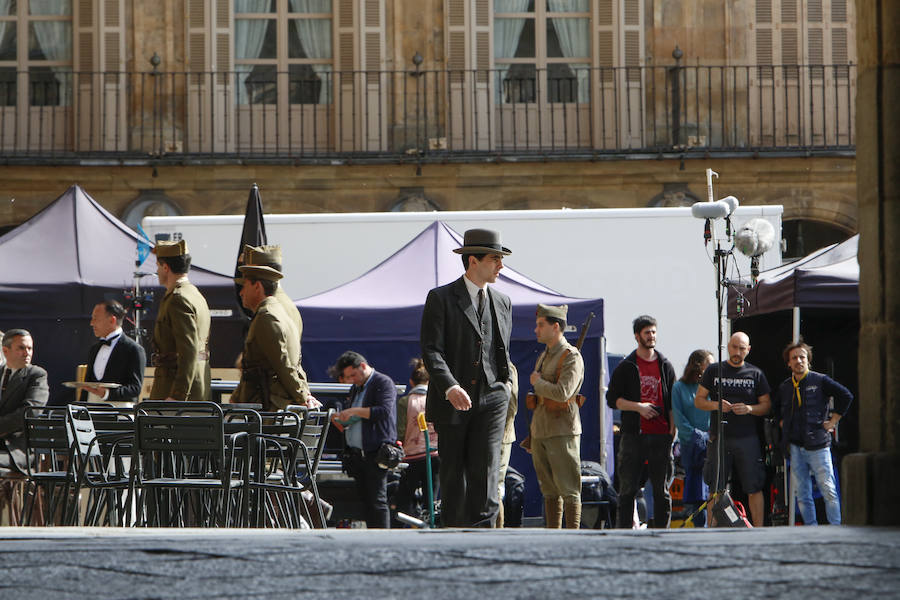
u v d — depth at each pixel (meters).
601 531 12.24
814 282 34.66
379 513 31.53
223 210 64.31
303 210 64.69
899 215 14.28
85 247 38.75
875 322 14.30
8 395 27.56
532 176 64.62
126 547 9.97
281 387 23.05
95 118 64.81
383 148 65.44
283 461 21.03
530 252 44.31
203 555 9.30
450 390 20.44
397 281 40.41
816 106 65.81
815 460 32.59
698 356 35.09
